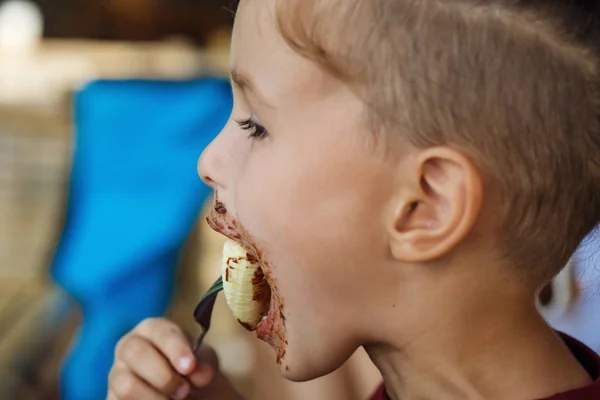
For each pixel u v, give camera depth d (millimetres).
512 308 922
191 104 2402
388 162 873
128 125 2402
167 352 1140
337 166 883
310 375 959
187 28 3578
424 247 879
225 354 2547
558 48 869
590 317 1556
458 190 857
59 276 2324
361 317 930
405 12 854
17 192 3287
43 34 4176
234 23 958
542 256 907
